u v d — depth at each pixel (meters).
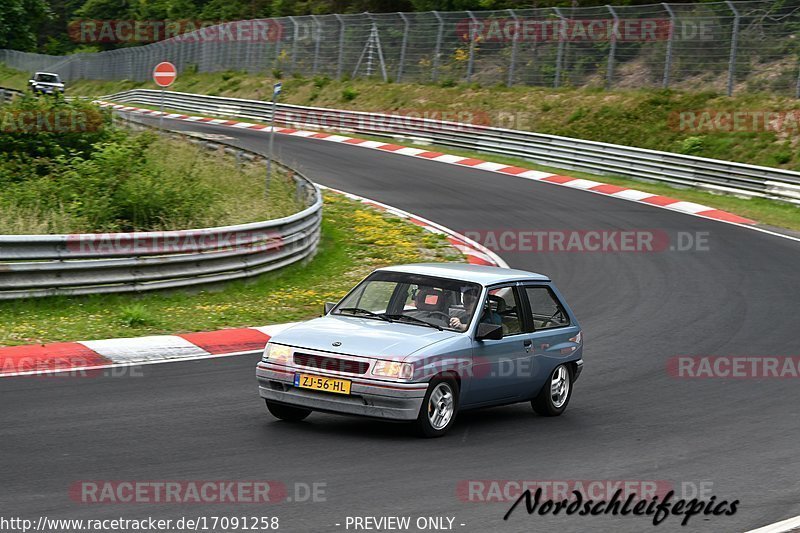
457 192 31.89
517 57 47.62
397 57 52.81
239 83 60.81
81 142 24.78
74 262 15.18
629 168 35.41
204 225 20.45
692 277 21.05
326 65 56.75
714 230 26.50
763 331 16.41
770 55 39.34
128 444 8.48
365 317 10.09
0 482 7.20
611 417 10.91
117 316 14.59
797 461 9.23
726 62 40.59
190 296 16.66
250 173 26.73
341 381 9.00
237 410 10.07
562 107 43.59
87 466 7.74
